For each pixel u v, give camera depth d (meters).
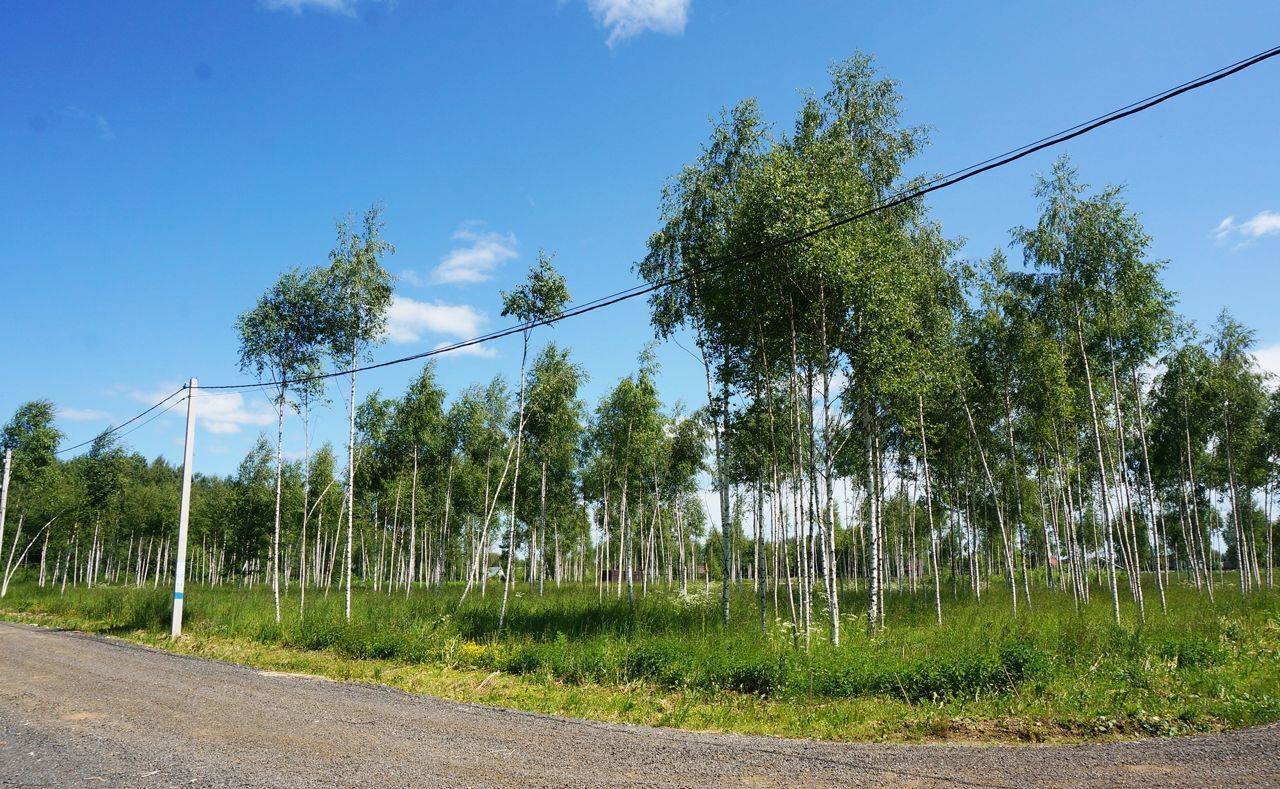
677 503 37.72
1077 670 10.49
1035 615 19.17
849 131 18.16
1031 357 21.86
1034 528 43.03
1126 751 6.95
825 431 15.71
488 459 31.72
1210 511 39.69
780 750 7.28
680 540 37.62
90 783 6.10
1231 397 26.03
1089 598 26.55
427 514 40.41
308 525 40.09
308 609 22.16
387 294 21.67
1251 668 10.91
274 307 21.45
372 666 13.48
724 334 18.17
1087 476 31.77
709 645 13.14
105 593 29.81
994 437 29.00
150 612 20.67
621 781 6.17
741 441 21.17
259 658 14.62
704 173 17.91
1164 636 13.23
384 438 32.62
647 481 32.44
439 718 8.88
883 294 15.81
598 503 36.22
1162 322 20.98
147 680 11.64
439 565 34.28
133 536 56.41
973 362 24.16
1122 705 8.58
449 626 16.52
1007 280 22.98
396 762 6.75
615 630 15.61
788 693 10.00
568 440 30.64
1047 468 30.70
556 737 7.89
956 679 9.59
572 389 25.98
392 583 38.25
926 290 19.39
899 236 18.20
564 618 18.39
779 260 15.24
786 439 22.19
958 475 29.98
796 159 15.53
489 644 14.96
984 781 6.09
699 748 7.38
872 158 18.28
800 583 16.11
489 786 6.02
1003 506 37.12
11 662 13.72
